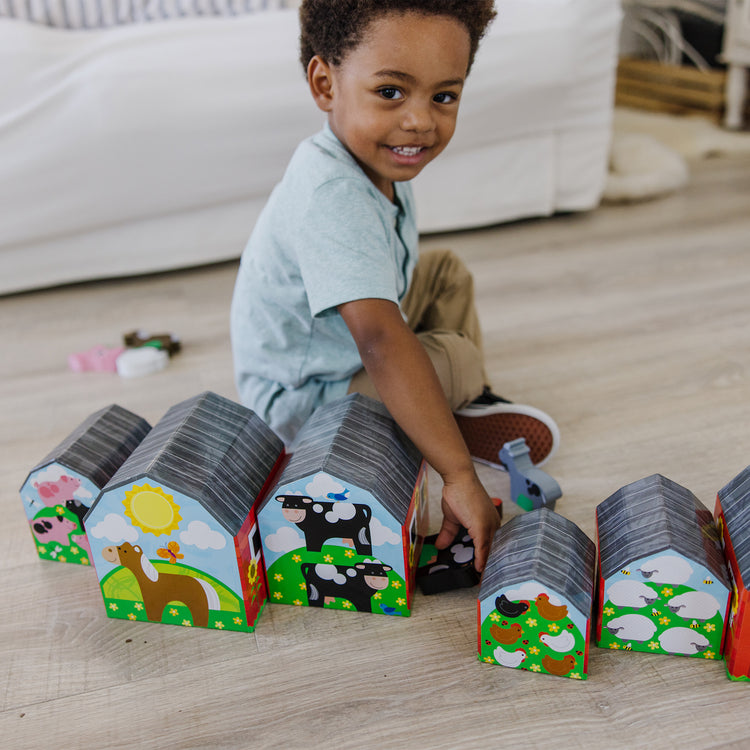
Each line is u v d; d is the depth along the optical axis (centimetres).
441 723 71
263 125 170
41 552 95
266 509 80
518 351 140
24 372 145
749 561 70
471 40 84
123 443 94
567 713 72
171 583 82
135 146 166
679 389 124
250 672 78
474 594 86
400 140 84
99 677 79
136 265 180
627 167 219
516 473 99
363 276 82
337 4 80
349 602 84
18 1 168
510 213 197
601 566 75
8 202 165
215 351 147
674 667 76
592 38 182
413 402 81
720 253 175
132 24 174
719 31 273
